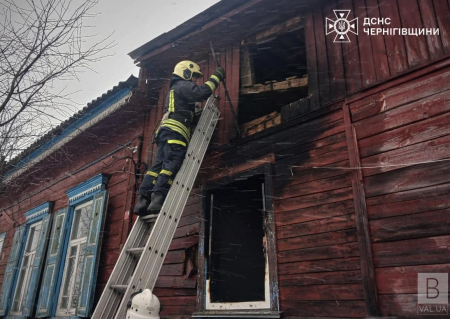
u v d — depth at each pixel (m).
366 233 2.92
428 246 2.62
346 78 3.58
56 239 6.69
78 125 6.54
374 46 3.47
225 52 5.04
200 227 4.27
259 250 4.98
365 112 3.30
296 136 3.76
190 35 5.07
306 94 4.71
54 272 6.21
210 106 4.24
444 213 2.61
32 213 7.98
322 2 4.09
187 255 4.30
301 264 3.28
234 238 4.66
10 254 7.97
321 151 3.50
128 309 2.52
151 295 2.47
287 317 3.19
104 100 6.12
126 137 6.18
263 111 5.13
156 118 5.67
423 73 3.02
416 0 3.30
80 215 6.72
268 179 3.79
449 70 2.88
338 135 3.44
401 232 2.77
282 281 3.36
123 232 5.30
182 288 4.20
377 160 3.08
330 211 3.24
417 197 2.77
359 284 2.87
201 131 3.96
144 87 5.62
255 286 4.77
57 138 6.46
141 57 5.66
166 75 5.82
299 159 3.65
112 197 5.89
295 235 3.41
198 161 3.79
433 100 2.91
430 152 2.81
